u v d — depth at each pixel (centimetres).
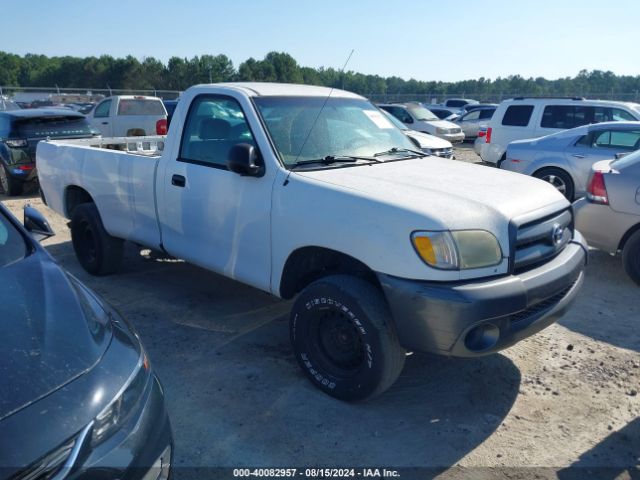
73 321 240
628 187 542
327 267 366
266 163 378
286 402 347
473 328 294
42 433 189
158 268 598
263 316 475
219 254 418
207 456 298
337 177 359
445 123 1920
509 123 1210
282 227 362
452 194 332
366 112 469
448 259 296
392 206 312
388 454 302
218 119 420
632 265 551
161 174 456
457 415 338
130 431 213
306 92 446
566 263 342
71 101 3641
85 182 543
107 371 221
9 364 207
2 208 321
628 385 373
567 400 355
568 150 908
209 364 393
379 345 317
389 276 307
